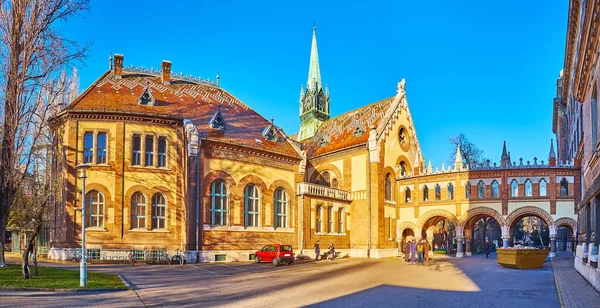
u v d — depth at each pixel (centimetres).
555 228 4319
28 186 2878
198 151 3675
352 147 4975
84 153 3531
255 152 4097
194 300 1695
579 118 3831
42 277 2198
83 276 1945
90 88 3869
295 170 4469
